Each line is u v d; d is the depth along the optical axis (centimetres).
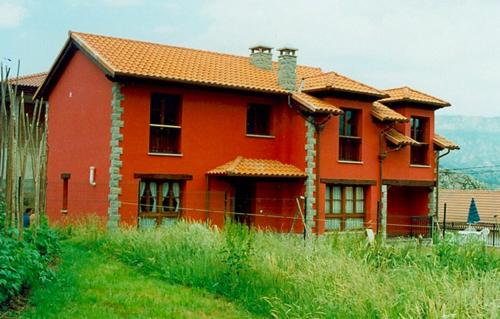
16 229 1071
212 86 2170
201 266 1245
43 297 986
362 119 2395
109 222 1981
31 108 2972
